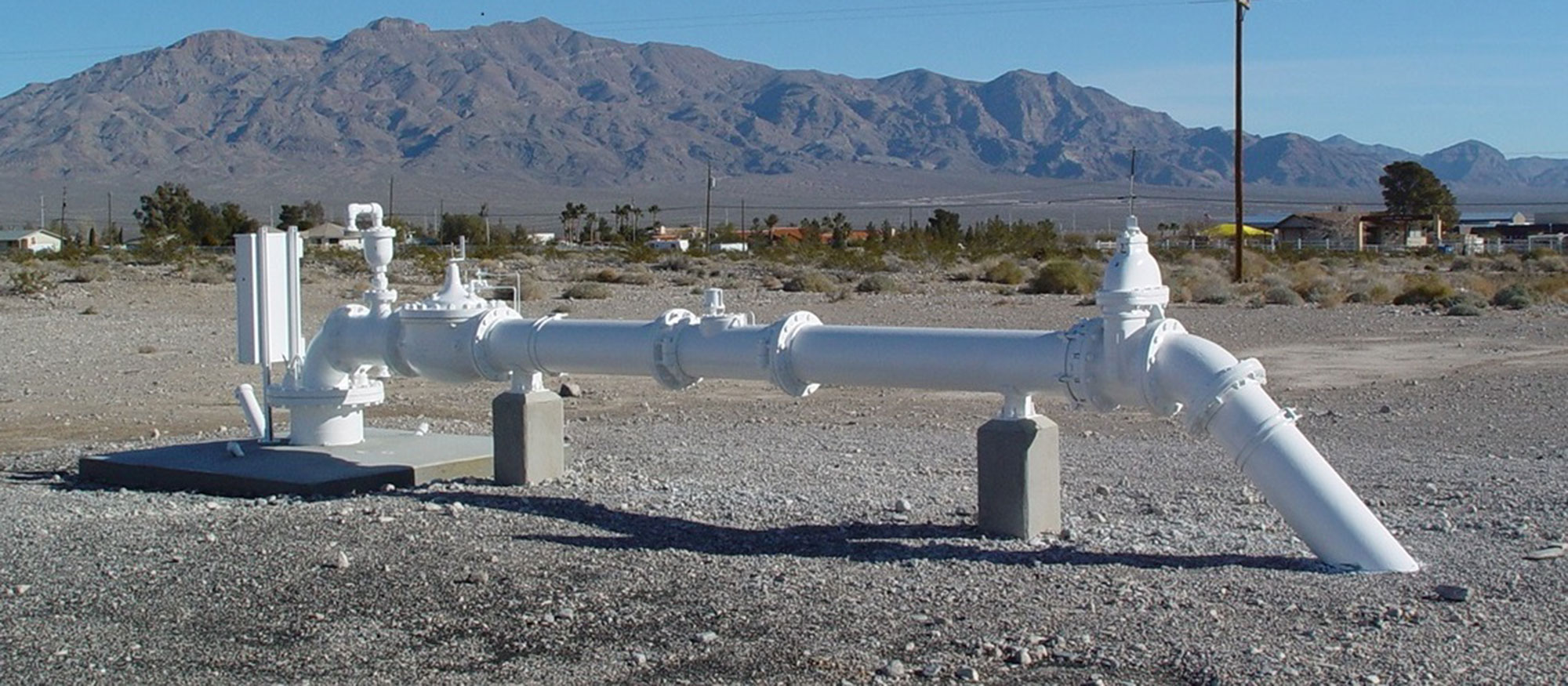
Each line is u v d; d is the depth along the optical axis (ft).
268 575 30.27
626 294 159.63
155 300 140.56
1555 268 217.56
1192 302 138.21
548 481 41.16
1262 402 31.24
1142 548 32.24
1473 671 23.48
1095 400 32.65
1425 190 493.77
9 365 81.66
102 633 26.58
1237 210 172.24
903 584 29.12
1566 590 28.30
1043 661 24.44
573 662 24.67
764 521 35.65
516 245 350.23
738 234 470.80
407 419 58.23
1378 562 29.89
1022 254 271.28
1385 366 77.56
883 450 48.75
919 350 34.53
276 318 45.39
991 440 33.55
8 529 35.17
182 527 35.01
